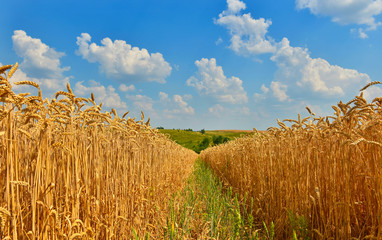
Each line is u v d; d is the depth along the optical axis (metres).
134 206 4.75
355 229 3.79
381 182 3.09
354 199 3.86
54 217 2.62
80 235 2.77
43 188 2.58
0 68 2.02
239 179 8.55
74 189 3.01
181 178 10.90
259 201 6.11
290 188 5.16
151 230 4.99
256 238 4.26
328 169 4.39
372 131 3.83
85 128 3.43
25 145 2.59
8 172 2.21
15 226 2.21
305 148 4.93
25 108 2.40
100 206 3.62
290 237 4.65
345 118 3.74
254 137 8.19
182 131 79.00
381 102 3.38
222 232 4.41
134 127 5.36
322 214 4.02
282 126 5.36
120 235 3.92
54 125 3.00
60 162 3.02
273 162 6.38
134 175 4.89
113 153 4.12
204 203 6.47
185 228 4.47
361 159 3.99
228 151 11.85
